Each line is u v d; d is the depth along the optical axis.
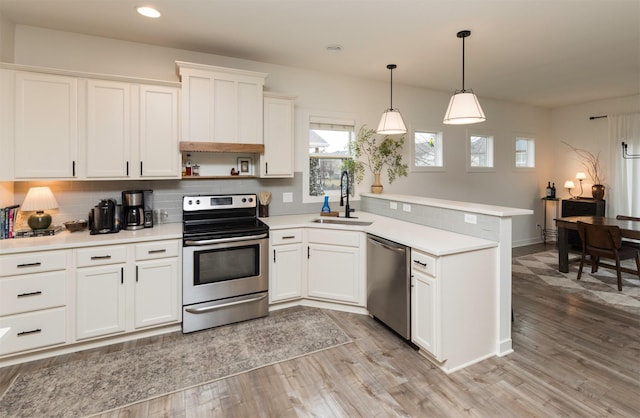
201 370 2.31
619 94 5.34
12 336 2.34
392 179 4.74
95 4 2.53
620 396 2.02
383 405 1.96
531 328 2.93
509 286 2.54
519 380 2.19
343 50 3.45
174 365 2.37
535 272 4.55
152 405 1.97
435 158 5.25
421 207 3.28
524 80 4.54
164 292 2.79
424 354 2.50
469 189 5.51
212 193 3.60
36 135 2.63
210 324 2.94
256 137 3.40
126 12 2.65
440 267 2.23
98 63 3.11
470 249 2.35
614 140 5.55
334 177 4.37
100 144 2.84
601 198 5.55
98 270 2.57
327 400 2.01
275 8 2.60
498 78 4.44
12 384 2.15
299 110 4.02
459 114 2.66
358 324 3.01
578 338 2.75
